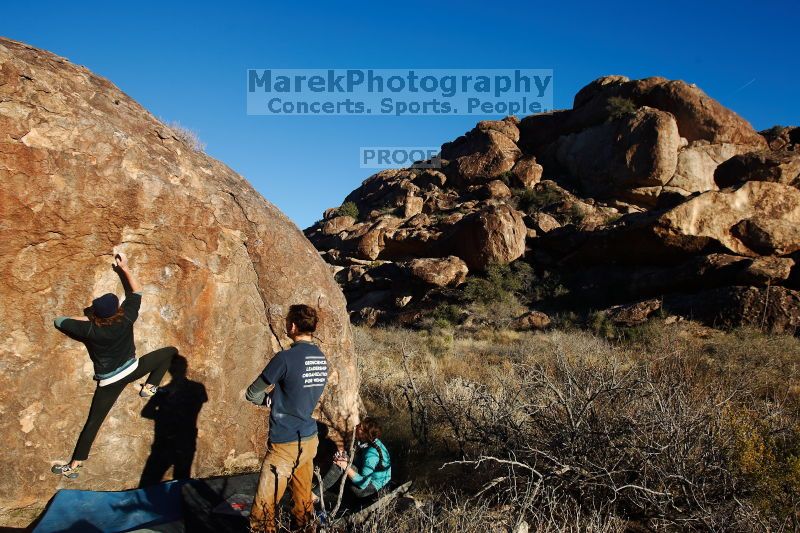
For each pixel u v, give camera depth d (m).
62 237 4.22
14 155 3.95
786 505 3.91
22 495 4.17
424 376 9.55
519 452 4.63
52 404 4.28
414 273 31.55
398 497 4.54
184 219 4.79
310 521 3.55
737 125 37.94
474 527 3.57
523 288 29.72
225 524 3.96
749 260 21.75
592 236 28.12
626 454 4.34
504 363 12.80
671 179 36.97
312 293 5.51
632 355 10.85
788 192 24.12
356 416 5.64
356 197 53.38
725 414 4.83
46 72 4.23
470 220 32.03
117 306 4.23
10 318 4.11
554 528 3.81
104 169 4.34
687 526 3.91
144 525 3.90
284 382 3.58
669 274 23.89
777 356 11.68
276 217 5.56
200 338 4.92
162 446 4.72
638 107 40.84
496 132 46.31
